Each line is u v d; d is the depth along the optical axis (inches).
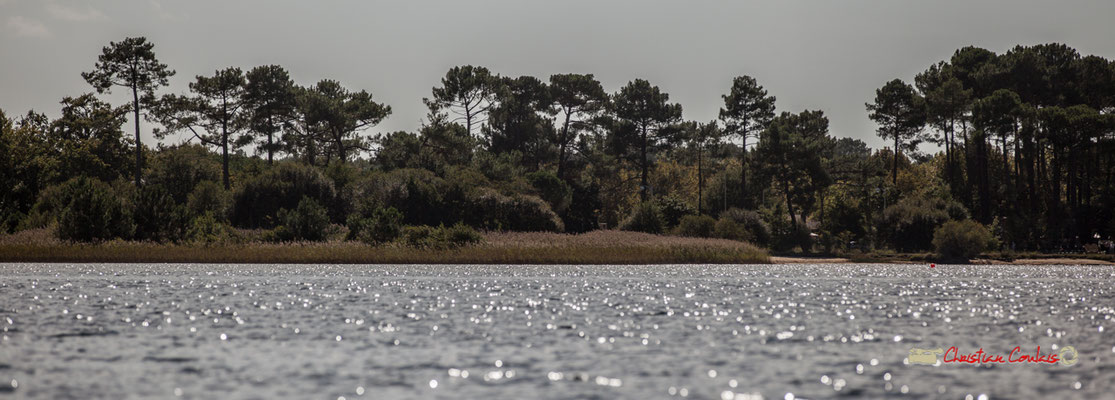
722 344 2122.3
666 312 2807.6
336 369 1786.4
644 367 1815.9
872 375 1747.0
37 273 4286.4
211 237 5797.2
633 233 6978.4
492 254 5575.8
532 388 1616.6
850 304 3112.7
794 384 1656.0
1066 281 4488.2
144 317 2588.6
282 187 7278.5
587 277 4409.5
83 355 1927.9
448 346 2075.5
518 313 2758.4
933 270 5600.4
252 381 1667.1
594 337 2234.3
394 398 1540.4
